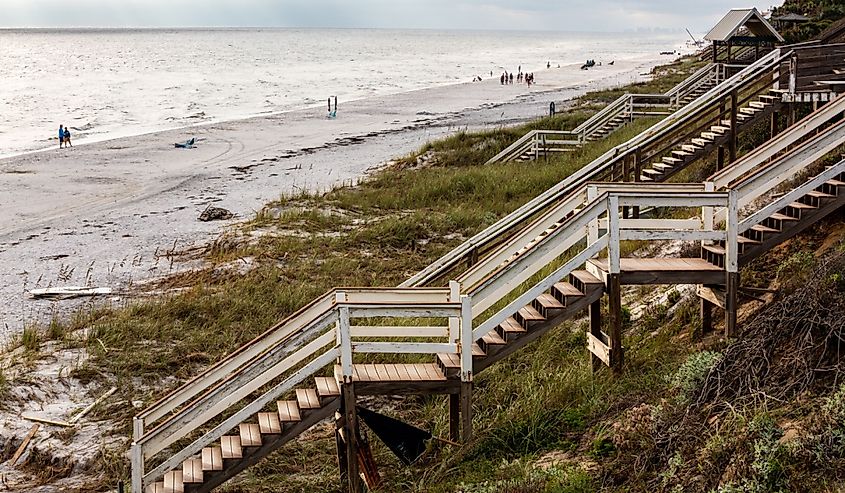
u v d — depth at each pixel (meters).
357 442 9.31
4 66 139.75
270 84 99.44
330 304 10.22
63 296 17.59
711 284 10.27
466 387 9.60
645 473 7.57
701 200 10.03
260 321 14.52
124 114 65.25
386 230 20.64
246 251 19.36
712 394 8.24
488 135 36.28
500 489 7.95
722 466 6.96
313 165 35.94
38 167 37.81
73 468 10.36
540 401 9.91
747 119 16.28
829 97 14.87
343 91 87.88
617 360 10.16
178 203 28.00
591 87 77.25
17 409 11.61
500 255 10.91
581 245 15.83
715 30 30.20
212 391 9.09
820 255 10.64
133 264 20.05
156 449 9.02
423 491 8.79
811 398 7.40
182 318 14.95
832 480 6.25
